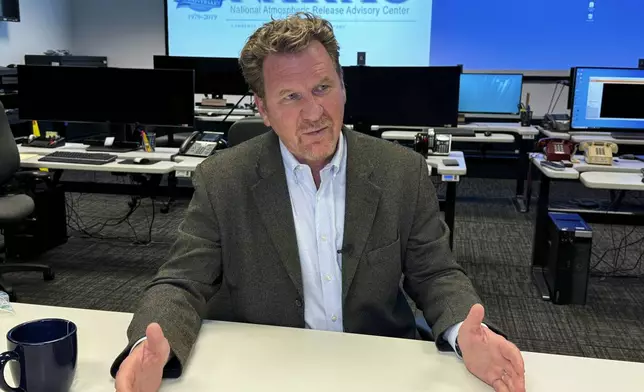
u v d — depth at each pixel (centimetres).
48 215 360
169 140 401
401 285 124
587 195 539
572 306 289
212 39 649
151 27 683
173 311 97
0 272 298
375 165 114
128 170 287
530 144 489
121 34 691
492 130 441
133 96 326
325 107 100
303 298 111
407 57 619
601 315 279
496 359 86
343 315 112
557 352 244
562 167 288
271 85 100
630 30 572
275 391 84
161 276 106
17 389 77
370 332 115
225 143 321
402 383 87
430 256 114
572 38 584
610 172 281
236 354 94
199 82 431
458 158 306
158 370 82
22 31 620
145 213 455
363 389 85
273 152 113
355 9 615
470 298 103
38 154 316
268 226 110
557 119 438
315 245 112
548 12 583
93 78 327
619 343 252
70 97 331
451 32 605
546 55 592
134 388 79
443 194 461
